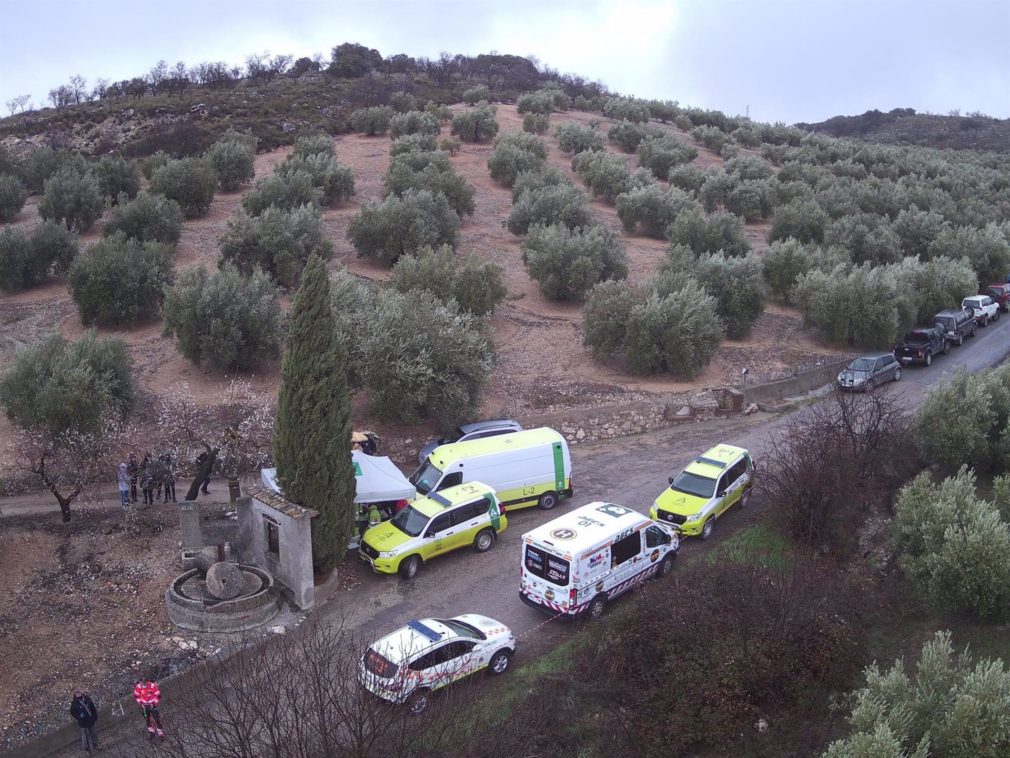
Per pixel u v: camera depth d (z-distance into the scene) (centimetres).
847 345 3725
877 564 1958
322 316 1809
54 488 2023
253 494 1897
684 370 3198
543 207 4744
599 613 1744
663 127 8550
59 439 2222
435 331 2680
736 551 1892
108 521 2089
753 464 2353
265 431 2500
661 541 1892
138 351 3034
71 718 1414
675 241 4538
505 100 9138
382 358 2567
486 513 2084
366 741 1092
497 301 3628
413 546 1931
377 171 5844
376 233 4075
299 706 1217
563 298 4006
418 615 1777
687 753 1385
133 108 7450
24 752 1322
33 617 1691
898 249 4828
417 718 1255
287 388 1817
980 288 4922
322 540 1831
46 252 3628
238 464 2422
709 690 1438
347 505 1872
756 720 1436
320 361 1798
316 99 8031
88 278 3138
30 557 1900
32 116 7812
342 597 1858
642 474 2553
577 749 1352
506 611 1800
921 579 1712
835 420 2475
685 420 3014
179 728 1245
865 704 1208
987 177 7444
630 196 5094
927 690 1248
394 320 2673
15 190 4494
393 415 2645
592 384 3136
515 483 2278
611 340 3262
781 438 2647
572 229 4688
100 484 2277
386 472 2155
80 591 1795
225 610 1686
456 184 4931
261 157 6284
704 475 2191
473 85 9769
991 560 1589
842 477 2073
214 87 8669
